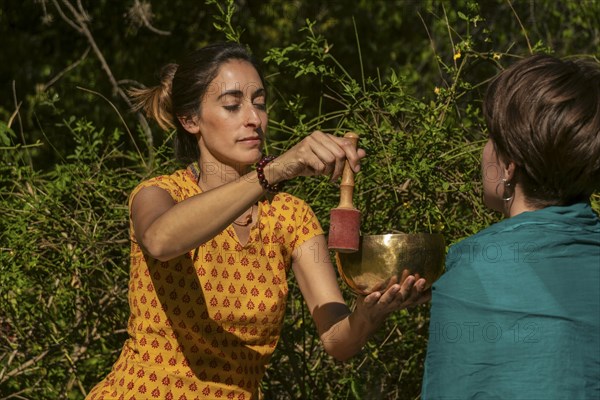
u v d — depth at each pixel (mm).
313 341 3818
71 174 4004
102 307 4039
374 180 3639
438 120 3682
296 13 8375
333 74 3729
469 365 1899
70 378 4102
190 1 8305
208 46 2678
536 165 1968
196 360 2533
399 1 8305
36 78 8211
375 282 2279
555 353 1872
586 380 1871
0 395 4145
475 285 1930
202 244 2383
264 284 2580
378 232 3723
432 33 7934
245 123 2635
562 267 1924
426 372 1954
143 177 3996
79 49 8312
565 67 1988
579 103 1950
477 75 6711
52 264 3936
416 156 3494
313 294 2650
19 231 3912
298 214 2666
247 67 2670
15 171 4102
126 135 7723
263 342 2605
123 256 3992
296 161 2195
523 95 1975
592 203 3477
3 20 8234
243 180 2205
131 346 2572
